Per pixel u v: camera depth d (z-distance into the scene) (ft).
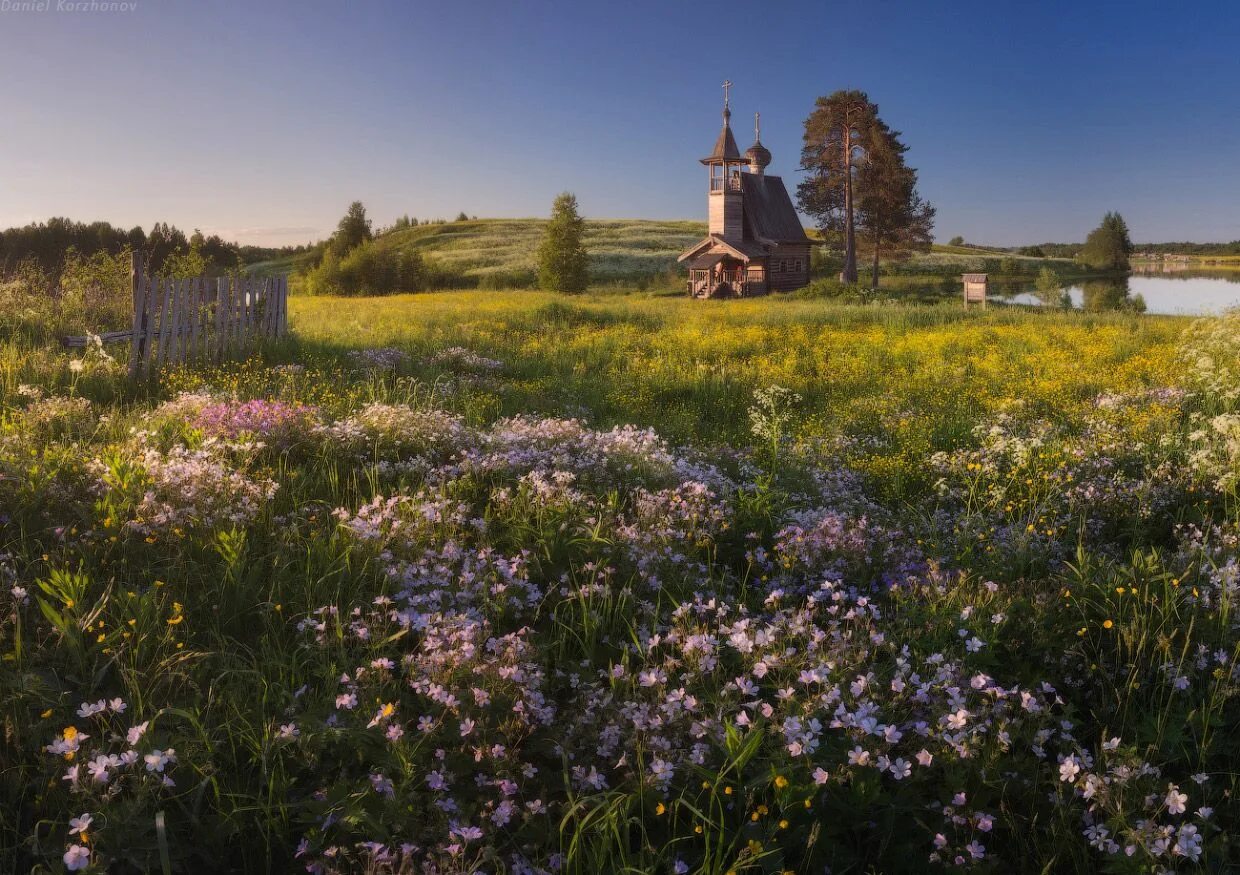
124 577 14.61
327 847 9.19
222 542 15.29
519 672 11.48
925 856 9.80
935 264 336.29
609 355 59.06
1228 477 23.08
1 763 10.03
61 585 13.09
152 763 9.02
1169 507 22.70
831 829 9.73
